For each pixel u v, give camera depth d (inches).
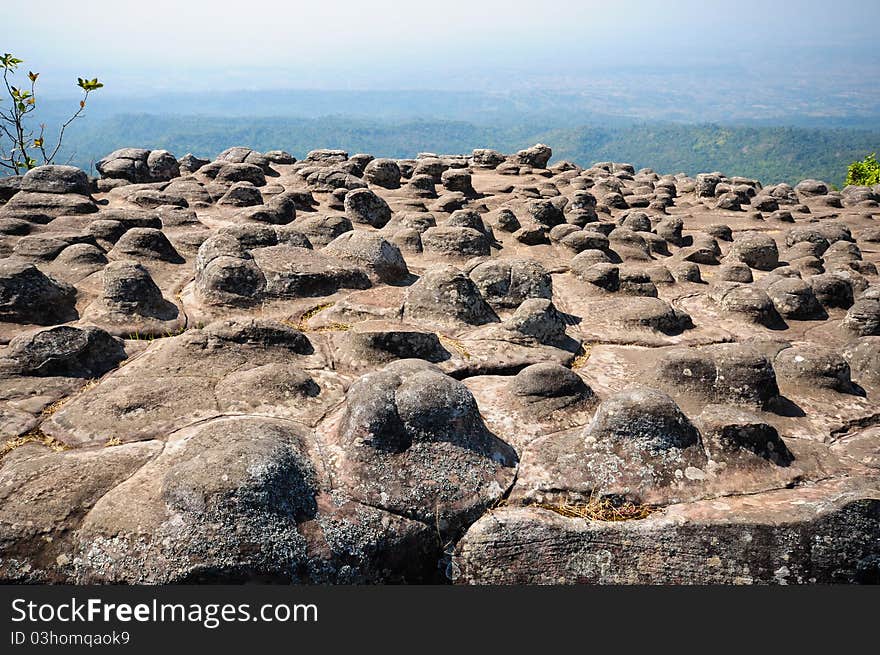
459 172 776.9
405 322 360.5
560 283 459.2
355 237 433.1
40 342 281.4
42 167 584.1
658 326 378.9
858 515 211.2
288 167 975.6
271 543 193.2
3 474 215.2
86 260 398.6
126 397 257.8
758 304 398.9
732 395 287.1
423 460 227.0
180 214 555.8
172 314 349.1
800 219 774.5
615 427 239.3
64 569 192.4
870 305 375.9
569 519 217.9
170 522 192.2
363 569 205.0
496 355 327.3
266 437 222.8
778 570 211.0
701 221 756.6
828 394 304.0
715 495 227.6
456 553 216.5
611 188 866.8
